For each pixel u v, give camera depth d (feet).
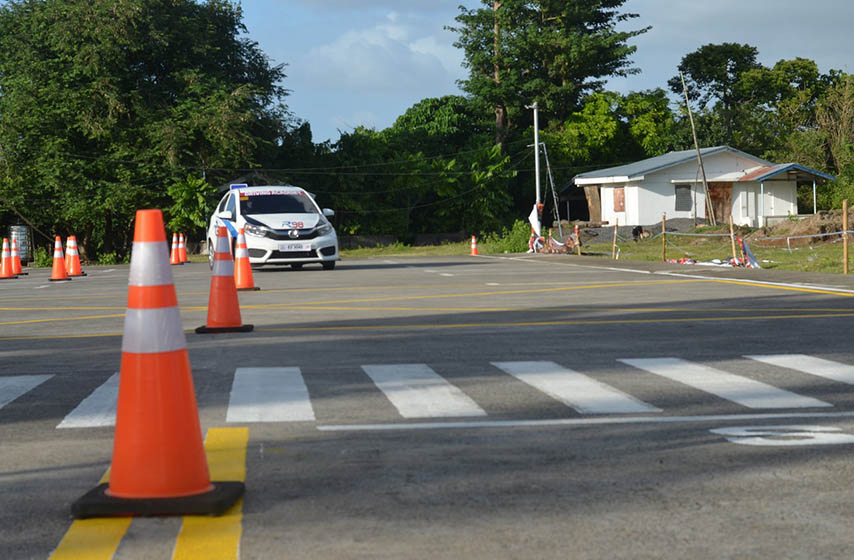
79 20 210.79
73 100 206.90
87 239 228.63
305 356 35.53
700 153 222.48
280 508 16.66
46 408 26.45
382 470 19.26
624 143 305.12
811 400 26.45
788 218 200.03
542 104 296.92
